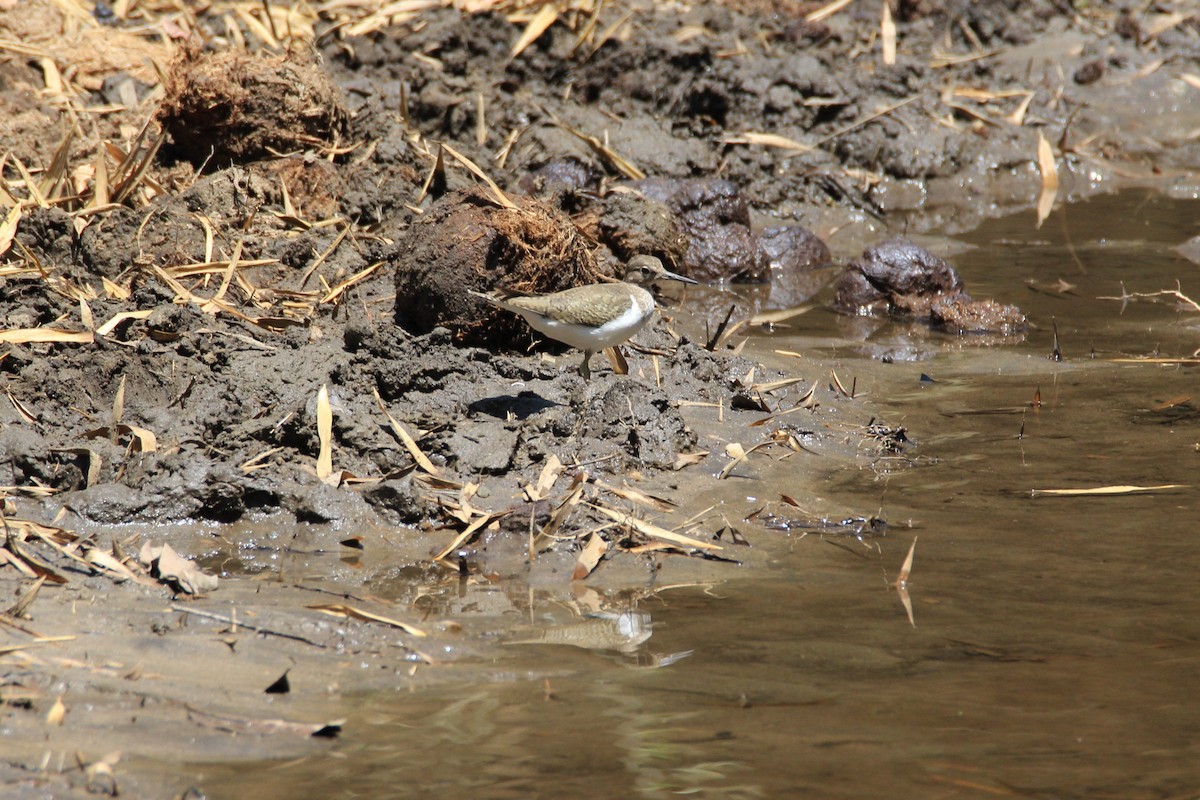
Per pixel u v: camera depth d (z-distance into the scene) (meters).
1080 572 10.09
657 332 15.30
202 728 7.52
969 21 29.16
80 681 7.90
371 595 9.67
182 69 17.20
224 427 11.87
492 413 12.59
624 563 10.38
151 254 14.88
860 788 7.14
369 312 14.45
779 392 14.20
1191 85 27.33
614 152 20.52
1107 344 16.22
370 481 11.34
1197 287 18.30
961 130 24.58
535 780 7.18
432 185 17.53
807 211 22.16
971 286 18.70
